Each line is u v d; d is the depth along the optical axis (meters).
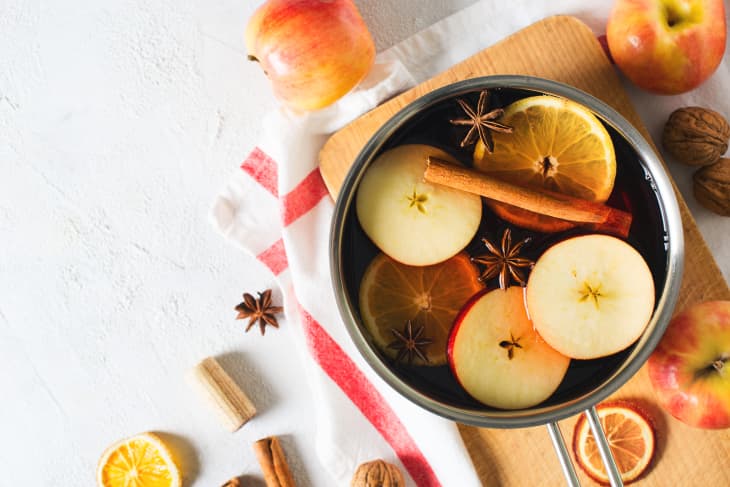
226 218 0.72
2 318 0.76
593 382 0.60
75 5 0.74
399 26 0.73
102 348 0.76
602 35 0.71
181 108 0.74
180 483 0.75
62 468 0.76
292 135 0.69
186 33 0.74
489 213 0.61
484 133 0.60
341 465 0.71
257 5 0.74
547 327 0.60
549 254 0.60
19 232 0.75
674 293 0.60
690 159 0.69
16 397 0.76
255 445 0.74
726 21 0.71
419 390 0.60
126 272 0.75
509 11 0.71
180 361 0.75
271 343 0.75
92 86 0.74
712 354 0.63
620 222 0.60
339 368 0.71
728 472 0.69
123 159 0.75
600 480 0.69
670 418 0.69
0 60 0.74
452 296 0.61
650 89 0.69
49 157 0.75
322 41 0.66
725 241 0.71
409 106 0.60
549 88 0.60
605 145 0.60
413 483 0.71
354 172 0.60
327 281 0.70
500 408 0.60
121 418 0.76
